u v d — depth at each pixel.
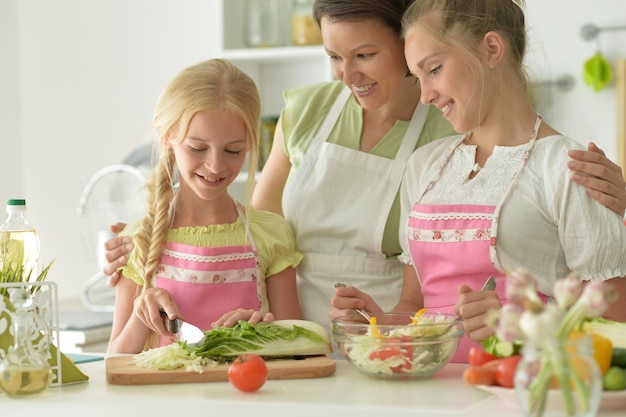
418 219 2.13
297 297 2.37
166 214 2.29
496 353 1.47
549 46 4.02
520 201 1.98
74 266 4.68
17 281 1.67
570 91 4.00
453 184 2.11
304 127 2.49
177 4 4.43
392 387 1.57
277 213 2.61
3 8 4.66
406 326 1.63
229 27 4.14
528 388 1.21
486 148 2.11
